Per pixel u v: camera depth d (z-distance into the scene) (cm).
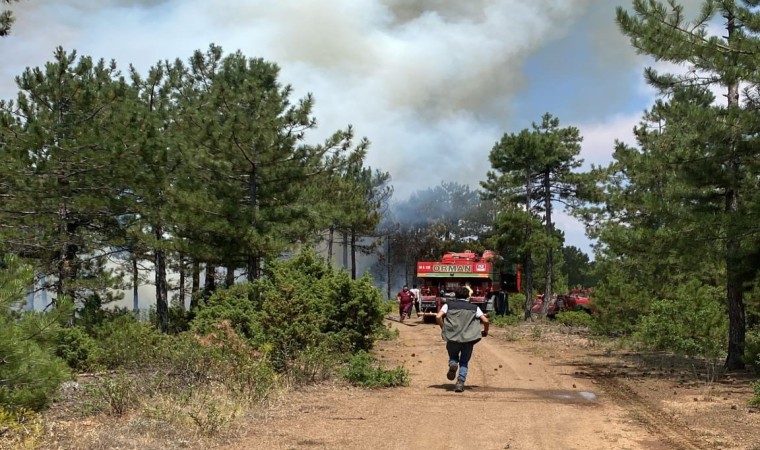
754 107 1249
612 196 1538
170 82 2614
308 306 1239
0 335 675
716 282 1861
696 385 1169
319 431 739
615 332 2262
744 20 1183
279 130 2011
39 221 1784
